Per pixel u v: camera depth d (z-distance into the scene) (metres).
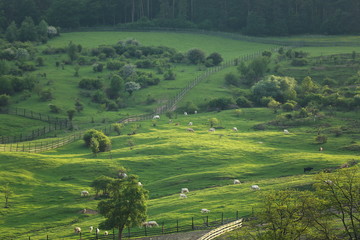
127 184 128.62
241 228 124.44
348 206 108.38
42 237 137.62
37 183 191.25
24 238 138.62
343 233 108.38
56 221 155.00
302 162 197.38
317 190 109.56
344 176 108.31
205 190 173.25
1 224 153.12
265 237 102.31
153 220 141.50
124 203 124.44
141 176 198.62
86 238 134.12
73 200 174.12
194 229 131.12
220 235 121.31
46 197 177.50
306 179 166.25
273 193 108.62
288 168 192.62
